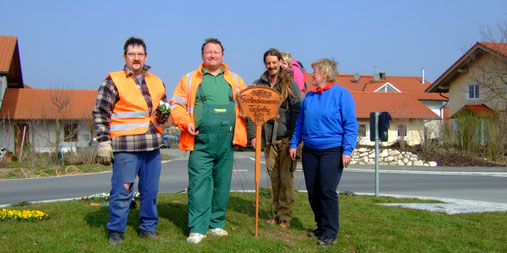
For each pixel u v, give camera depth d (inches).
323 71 200.1
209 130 195.0
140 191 195.9
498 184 567.8
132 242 186.1
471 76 1205.7
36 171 772.0
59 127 1122.7
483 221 264.5
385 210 293.7
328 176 196.2
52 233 201.3
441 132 1021.8
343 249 190.2
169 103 203.2
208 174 197.3
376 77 1876.2
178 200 319.0
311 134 200.4
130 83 189.5
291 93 220.7
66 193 477.1
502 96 1045.8
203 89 198.1
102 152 180.4
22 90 1355.8
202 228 193.3
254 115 201.9
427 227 237.6
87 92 1446.9
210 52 196.7
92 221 229.1
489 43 1134.4
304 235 211.9
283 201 226.8
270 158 228.7
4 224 225.5
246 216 251.3
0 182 642.8
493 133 932.6
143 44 190.5
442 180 625.9
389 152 950.4
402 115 1245.7
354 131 196.5
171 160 1100.5
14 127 1241.4
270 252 179.3
